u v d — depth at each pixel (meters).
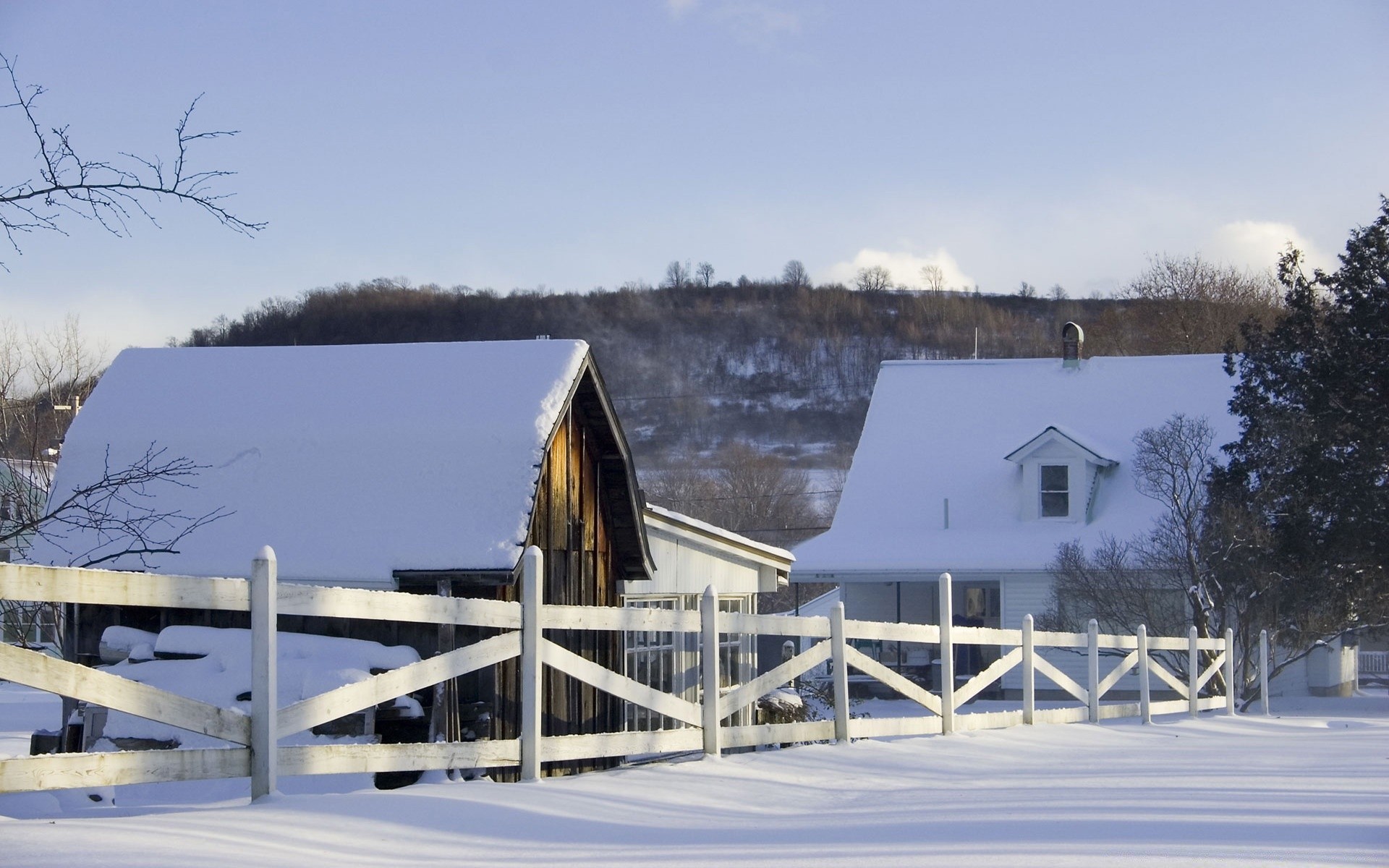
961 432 33.81
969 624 31.67
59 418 19.98
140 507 10.65
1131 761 10.58
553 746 7.75
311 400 11.57
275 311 126.81
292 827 5.59
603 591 12.56
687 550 15.09
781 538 73.00
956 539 30.67
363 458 10.80
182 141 9.11
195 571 10.32
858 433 120.31
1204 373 33.44
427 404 11.20
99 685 5.27
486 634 10.10
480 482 10.41
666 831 6.38
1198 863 5.20
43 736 9.95
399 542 10.11
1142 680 16.47
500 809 6.52
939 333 140.88
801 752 9.80
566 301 141.38
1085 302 146.50
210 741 8.66
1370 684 39.16
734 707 9.39
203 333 116.62
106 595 5.31
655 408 127.75
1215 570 25.00
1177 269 60.31
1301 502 27.55
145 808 6.77
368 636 10.20
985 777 9.33
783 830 6.39
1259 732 15.92
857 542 31.25
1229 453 28.39
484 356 11.68
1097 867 5.12
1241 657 24.69
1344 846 5.66
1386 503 27.67
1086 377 34.25
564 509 11.67
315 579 10.10
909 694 11.72
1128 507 30.33
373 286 133.25
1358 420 28.77
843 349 137.50
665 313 142.12
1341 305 29.83
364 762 6.58
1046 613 28.09
